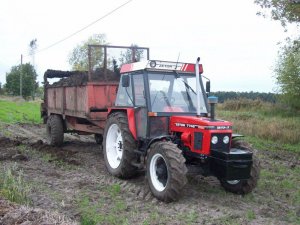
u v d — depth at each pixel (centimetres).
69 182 812
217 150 694
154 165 725
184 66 812
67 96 1169
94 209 644
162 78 793
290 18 1471
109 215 621
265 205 701
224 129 704
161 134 773
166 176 703
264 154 1273
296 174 974
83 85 1044
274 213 661
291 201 731
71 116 1181
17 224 518
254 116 2234
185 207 668
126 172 824
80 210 636
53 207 646
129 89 845
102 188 774
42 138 1448
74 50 3606
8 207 574
